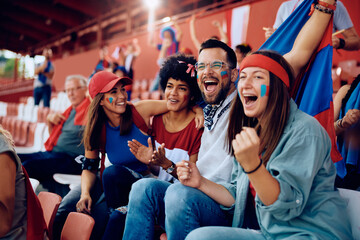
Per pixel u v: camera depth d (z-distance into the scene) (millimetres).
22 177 1387
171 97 1816
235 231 1118
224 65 1650
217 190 1316
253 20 5383
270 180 992
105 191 1757
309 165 1023
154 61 8078
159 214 1424
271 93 1148
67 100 6238
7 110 8938
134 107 1971
